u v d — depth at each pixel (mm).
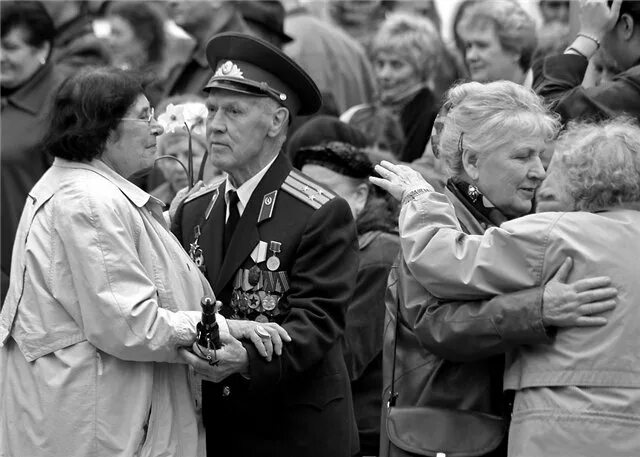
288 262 11883
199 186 12977
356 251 12141
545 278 10422
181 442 11492
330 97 19125
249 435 11984
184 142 15305
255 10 19516
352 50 21172
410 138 18438
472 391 10930
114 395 11109
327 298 11781
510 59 16281
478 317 10531
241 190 12164
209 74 18938
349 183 14922
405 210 11031
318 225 11891
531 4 20469
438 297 10836
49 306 11172
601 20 13898
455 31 19797
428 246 10750
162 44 19281
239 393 11898
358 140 16062
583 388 10195
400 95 18750
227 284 12000
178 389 11555
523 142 11086
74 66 18906
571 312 10211
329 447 11953
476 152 11172
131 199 11383
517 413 10531
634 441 10023
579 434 10125
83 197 11133
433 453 10844
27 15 17547
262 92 11977
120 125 11500
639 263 10258
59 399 11070
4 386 11477
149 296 11078
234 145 11961
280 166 12227
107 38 19625
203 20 19016
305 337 11586
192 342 11117
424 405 11023
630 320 10172
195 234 12391
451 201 11328
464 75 18812
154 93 17203
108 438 11047
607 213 10500
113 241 11031
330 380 12078
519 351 10625
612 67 14312
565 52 13906
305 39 20609
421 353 11172
